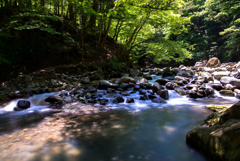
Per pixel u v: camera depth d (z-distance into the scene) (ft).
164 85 27.02
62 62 33.73
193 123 12.19
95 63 37.99
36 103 18.24
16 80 23.85
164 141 9.43
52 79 26.63
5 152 8.16
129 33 42.57
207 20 81.46
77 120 13.03
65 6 47.47
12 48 27.14
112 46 52.01
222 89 23.21
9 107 16.89
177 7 33.45
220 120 9.21
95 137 10.01
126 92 21.98
